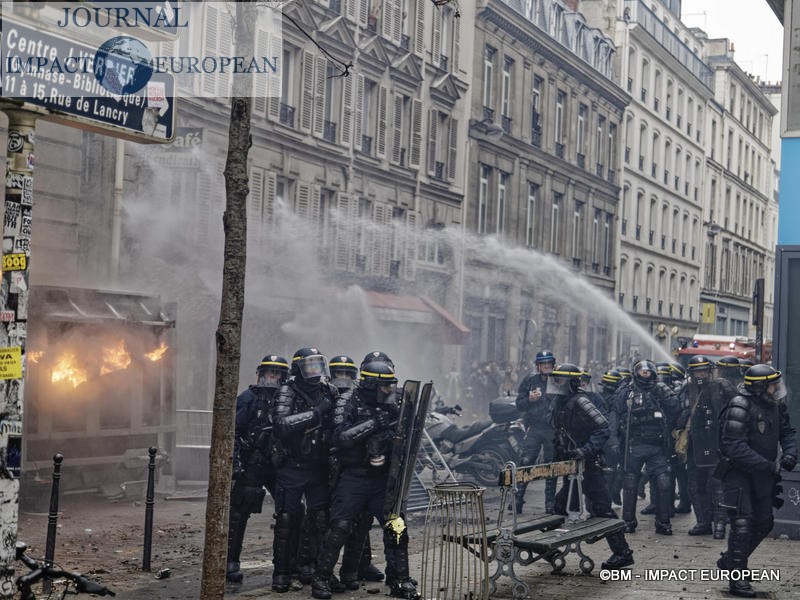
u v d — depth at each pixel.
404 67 32.38
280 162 26.81
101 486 13.73
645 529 13.19
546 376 13.98
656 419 12.55
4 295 5.93
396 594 8.70
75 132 19.22
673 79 59.66
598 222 49.44
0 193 16.53
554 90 43.66
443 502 8.12
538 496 16.38
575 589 9.18
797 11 13.83
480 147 37.53
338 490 8.66
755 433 9.24
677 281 60.94
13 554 5.94
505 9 38.34
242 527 9.23
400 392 8.77
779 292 12.95
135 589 8.84
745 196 76.00
